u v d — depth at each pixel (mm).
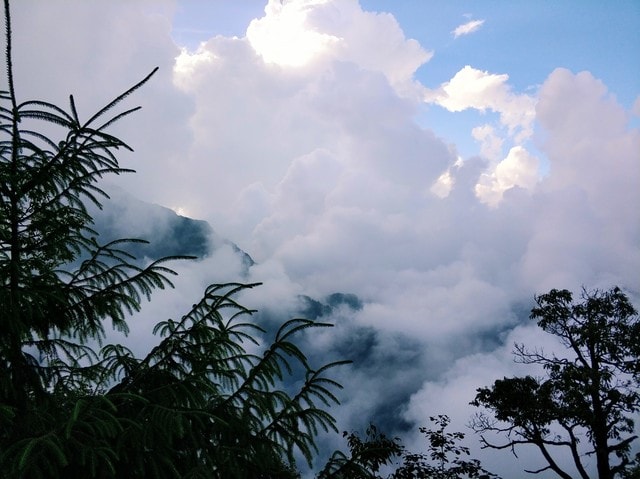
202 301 3680
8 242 3506
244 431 3396
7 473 2643
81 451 2795
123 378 3727
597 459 17953
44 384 3598
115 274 3738
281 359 3477
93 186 3611
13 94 3152
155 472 3074
